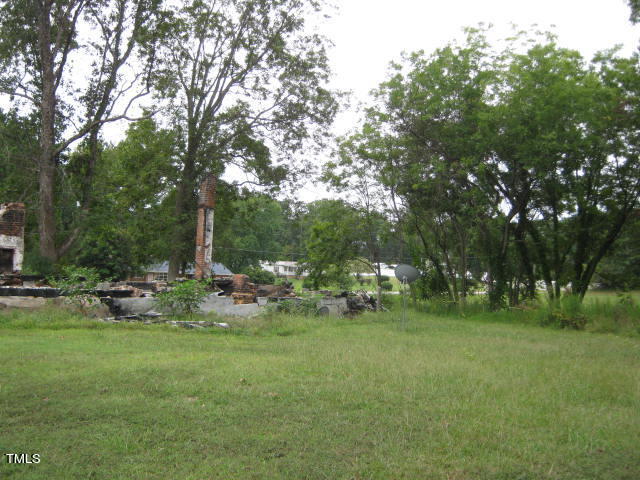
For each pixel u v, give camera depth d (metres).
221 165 29.22
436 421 5.97
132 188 27.55
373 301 28.88
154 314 16.19
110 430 5.37
